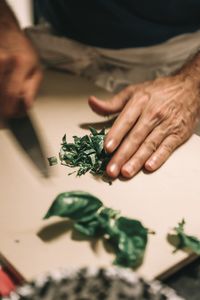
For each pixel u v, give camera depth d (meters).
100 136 0.56
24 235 0.44
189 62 0.65
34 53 0.46
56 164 0.53
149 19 0.69
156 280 0.41
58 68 0.75
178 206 0.48
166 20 0.69
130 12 0.68
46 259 0.42
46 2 0.75
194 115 0.60
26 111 0.46
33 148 0.48
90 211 0.43
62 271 0.31
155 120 0.56
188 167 0.54
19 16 1.08
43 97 0.66
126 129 0.55
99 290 0.31
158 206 0.48
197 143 0.58
